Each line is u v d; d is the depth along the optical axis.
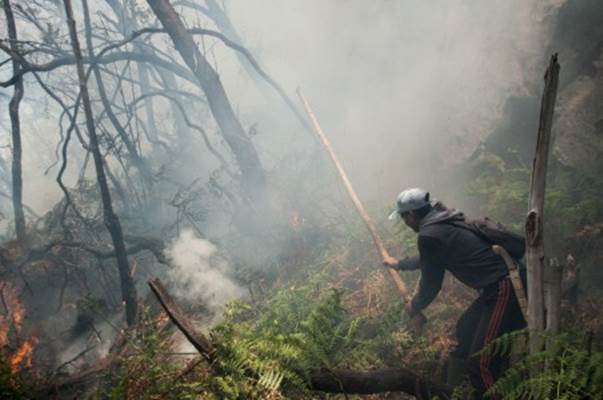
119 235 4.99
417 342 3.27
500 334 2.74
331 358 2.83
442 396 2.94
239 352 2.39
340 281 4.48
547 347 2.15
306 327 2.73
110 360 3.66
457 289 3.86
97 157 4.93
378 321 3.54
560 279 2.18
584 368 2.04
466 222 2.96
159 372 2.63
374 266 4.57
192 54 6.30
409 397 3.05
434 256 2.94
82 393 3.41
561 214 4.02
